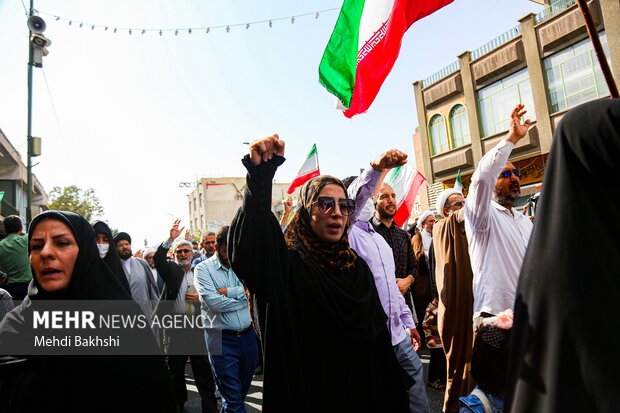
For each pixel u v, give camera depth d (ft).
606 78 6.76
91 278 6.13
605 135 3.08
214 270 12.10
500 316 6.49
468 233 9.87
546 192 3.37
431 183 62.39
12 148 67.62
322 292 6.46
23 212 81.46
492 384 6.40
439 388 15.23
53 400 5.62
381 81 11.76
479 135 54.90
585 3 6.89
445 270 12.10
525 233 9.61
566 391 2.87
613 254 2.97
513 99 51.39
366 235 10.43
